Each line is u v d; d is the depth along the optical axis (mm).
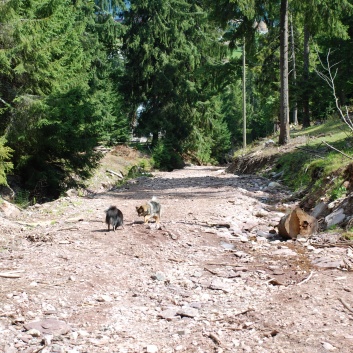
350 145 16531
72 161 22219
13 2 17188
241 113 82375
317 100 30781
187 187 19016
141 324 5512
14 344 4832
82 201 14977
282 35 23797
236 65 27953
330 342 4770
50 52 19781
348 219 9758
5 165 16703
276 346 4777
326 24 23094
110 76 45312
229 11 24125
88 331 5270
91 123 21938
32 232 10312
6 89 19219
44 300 6070
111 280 7027
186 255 8508
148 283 6980
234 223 11203
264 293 6445
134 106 47188
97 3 42406
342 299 5906
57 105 19016
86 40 36094
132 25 45562
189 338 5086
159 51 45125
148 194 17031
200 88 46719
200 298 6379
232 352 4707
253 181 19453
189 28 47594
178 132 47312
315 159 17172
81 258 8078
